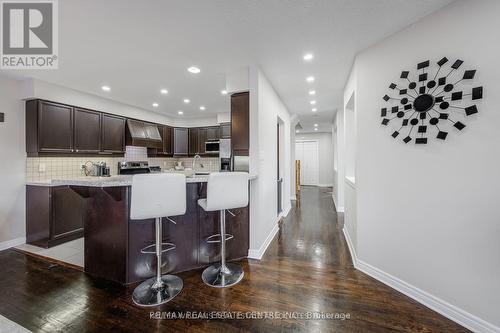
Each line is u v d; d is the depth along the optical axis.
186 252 2.47
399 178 2.08
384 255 2.22
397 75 2.09
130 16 1.87
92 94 3.98
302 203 6.27
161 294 2.01
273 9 1.79
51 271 2.47
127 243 2.18
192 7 1.76
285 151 5.05
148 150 5.51
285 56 2.58
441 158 1.79
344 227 3.83
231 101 3.01
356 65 2.53
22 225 3.33
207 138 5.99
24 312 1.80
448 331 1.60
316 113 5.77
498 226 1.51
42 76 3.15
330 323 1.67
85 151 3.88
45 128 3.34
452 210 1.73
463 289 1.67
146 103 4.62
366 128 2.40
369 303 1.90
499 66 1.50
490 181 1.54
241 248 2.79
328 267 2.55
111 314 1.78
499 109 1.50
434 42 1.83
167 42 2.28
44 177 3.56
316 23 1.98
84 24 1.98
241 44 2.32
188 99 4.34
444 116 1.76
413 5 1.75
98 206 2.32
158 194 1.92
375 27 2.03
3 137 3.15
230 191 2.21
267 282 2.23
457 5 1.69
